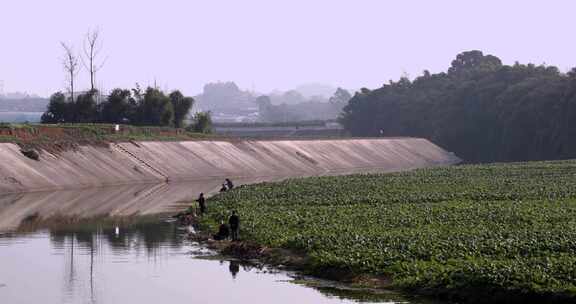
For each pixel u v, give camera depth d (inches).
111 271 1963.6
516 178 4461.1
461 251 1872.5
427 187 3895.2
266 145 7111.2
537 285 1510.8
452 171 5270.7
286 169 6683.1
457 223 2416.3
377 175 5007.4
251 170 6269.7
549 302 1461.6
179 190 4441.4
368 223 2454.5
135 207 3437.5
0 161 4311.0
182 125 7746.1
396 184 4119.1
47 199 3769.7
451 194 3430.1
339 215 2674.7
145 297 1680.6
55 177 4498.0
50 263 2066.9
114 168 5078.7
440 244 1955.0
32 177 4343.0
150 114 7347.4
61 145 4953.3
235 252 2193.7
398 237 2095.2
